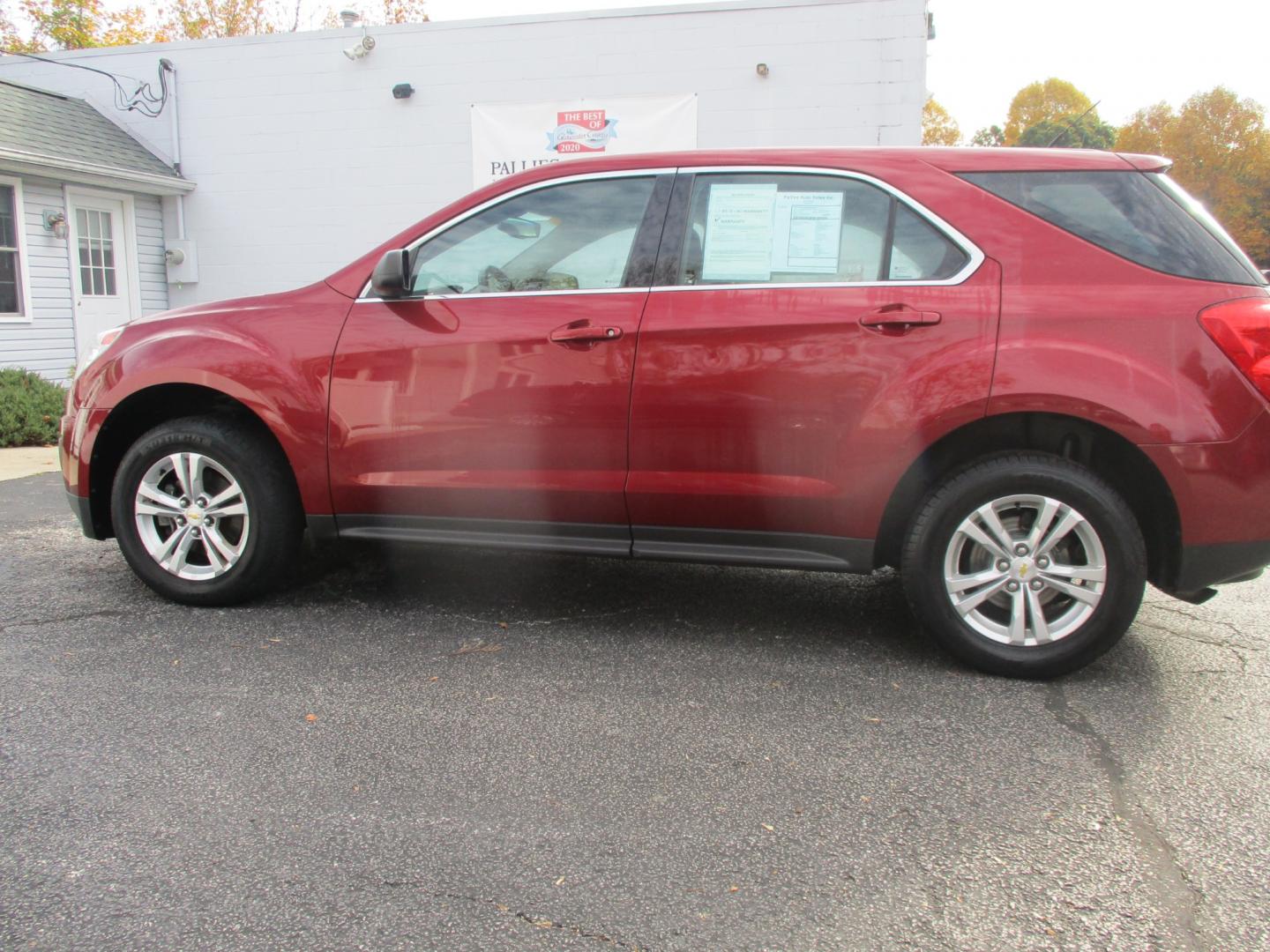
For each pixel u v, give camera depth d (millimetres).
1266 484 3000
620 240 3504
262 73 11508
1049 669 3229
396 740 2764
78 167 10617
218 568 3861
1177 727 2914
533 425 3486
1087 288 3107
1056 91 66000
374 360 3604
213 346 3738
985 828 2340
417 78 11070
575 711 2982
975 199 3238
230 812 2361
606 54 10531
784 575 4582
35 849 2191
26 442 8852
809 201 3375
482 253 3611
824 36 10023
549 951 1880
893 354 3188
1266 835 2314
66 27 26438
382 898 2033
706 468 3381
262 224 11828
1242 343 2967
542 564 4656
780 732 2857
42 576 4352
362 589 4211
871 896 2061
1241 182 49875
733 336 3307
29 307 11039
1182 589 3129
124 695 3043
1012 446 3354
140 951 1860
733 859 2193
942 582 3281
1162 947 1904
